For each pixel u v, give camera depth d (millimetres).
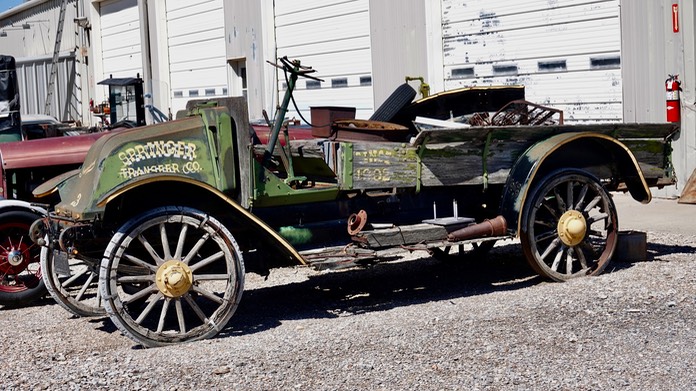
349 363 5051
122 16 22250
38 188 6918
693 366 4762
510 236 6820
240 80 17953
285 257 6359
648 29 10406
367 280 7676
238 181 6156
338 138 7109
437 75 12930
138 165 5852
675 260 7586
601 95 10977
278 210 6539
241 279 5941
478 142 6789
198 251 6285
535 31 11594
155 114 10945
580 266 7414
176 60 19938
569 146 7102
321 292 7281
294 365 5074
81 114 24828
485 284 7191
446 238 6695
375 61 14086
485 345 5277
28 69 28016
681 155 10523
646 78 10484
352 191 6688
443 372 4828
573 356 5012
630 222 9578
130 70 22078
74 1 24906
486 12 12156
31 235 6395
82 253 6270
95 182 5773
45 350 5809
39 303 7660
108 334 6246
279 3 16203
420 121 7191
